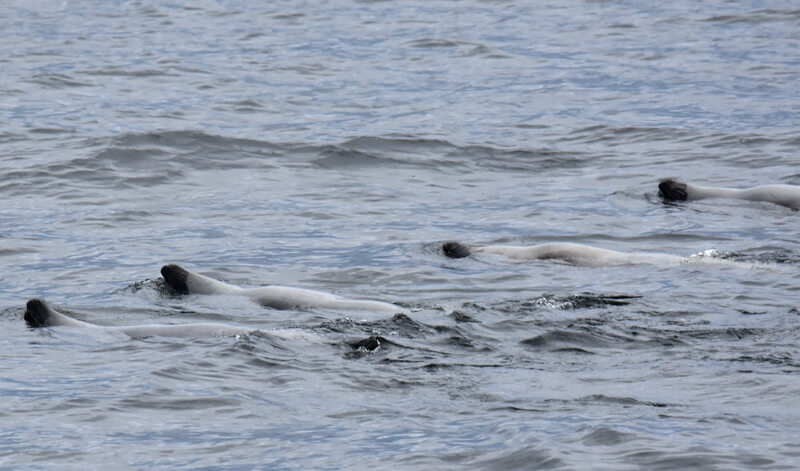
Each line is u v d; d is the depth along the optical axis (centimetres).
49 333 4362
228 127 9088
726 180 7481
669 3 16038
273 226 6469
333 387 3628
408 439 3166
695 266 5356
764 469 2814
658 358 3900
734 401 3394
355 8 16188
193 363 3850
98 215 6662
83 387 3672
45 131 8812
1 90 10375
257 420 3362
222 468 3033
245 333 4209
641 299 4797
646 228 6362
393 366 3838
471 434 3178
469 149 8462
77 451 3152
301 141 8575
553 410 3350
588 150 8456
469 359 3922
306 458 3067
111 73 11325
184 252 5922
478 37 13775
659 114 9550
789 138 8531
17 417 3409
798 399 3391
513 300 4825
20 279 5425
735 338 4141
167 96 10375
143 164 7881
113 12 15838
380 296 5097
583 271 5375
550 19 15025
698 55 12244
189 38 13738
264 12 15875
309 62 12294
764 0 15888
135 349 4109
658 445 2977
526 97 10431
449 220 6619
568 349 4041
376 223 6538
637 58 12219
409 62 12306
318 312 4703
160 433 3275
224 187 7406
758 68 11431
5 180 7406
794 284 5009
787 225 6297
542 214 6719
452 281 5297
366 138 8619
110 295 5103
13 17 15300
